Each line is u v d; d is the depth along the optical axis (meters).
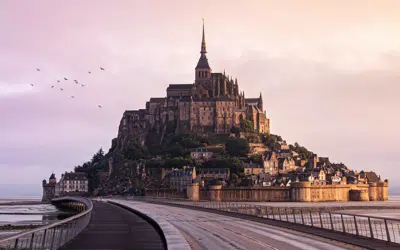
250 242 53.28
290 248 47.97
